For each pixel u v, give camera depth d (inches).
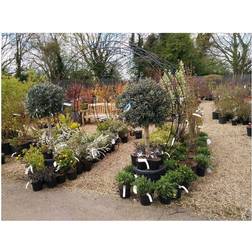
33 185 145.9
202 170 158.1
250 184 146.5
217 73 606.9
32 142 221.0
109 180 159.0
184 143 194.5
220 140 245.1
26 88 243.4
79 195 140.1
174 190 124.3
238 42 541.6
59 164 155.1
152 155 147.2
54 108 181.2
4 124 229.6
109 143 214.5
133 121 140.7
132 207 125.2
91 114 361.7
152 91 140.1
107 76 335.9
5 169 183.3
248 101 347.9
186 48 501.4
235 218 113.4
